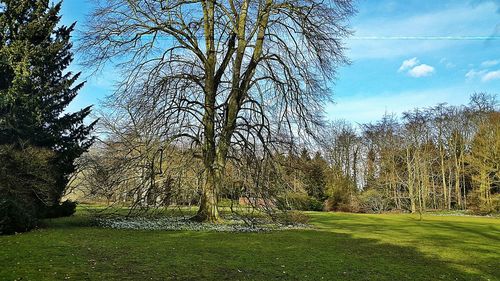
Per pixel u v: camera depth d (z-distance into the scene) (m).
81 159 32.94
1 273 8.23
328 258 11.76
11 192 16.27
